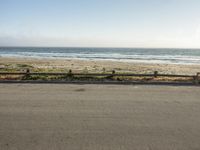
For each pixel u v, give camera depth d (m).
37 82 11.78
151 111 6.45
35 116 5.77
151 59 62.31
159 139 4.43
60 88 10.06
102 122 5.40
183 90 10.07
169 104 7.33
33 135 4.50
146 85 11.47
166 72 25.50
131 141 4.31
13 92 8.93
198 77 12.46
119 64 39.34
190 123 5.43
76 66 32.94
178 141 4.35
